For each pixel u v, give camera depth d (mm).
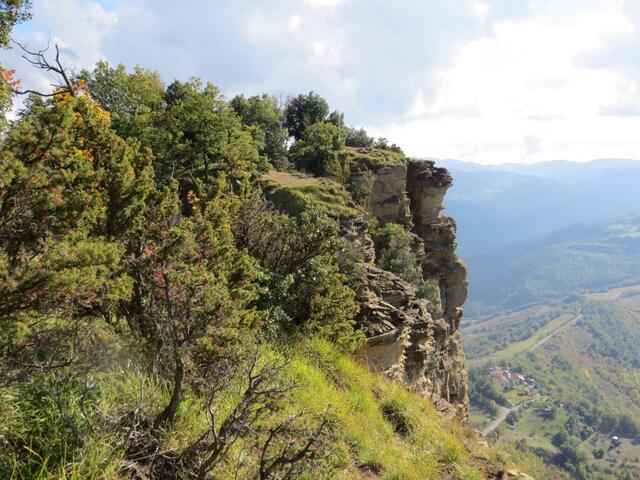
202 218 6234
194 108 28844
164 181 20547
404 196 39250
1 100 4516
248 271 6285
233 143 30703
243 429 4164
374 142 55094
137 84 30797
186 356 4426
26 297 3438
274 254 10711
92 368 4391
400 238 33938
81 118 5836
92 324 4754
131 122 26859
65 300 3705
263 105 46469
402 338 12844
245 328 5480
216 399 4891
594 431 184375
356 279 14094
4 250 3754
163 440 4176
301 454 3963
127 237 5633
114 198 5391
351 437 6461
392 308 13461
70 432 3697
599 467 147625
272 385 5691
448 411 11508
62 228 3943
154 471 3973
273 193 28391
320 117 56719
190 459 4188
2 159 3615
